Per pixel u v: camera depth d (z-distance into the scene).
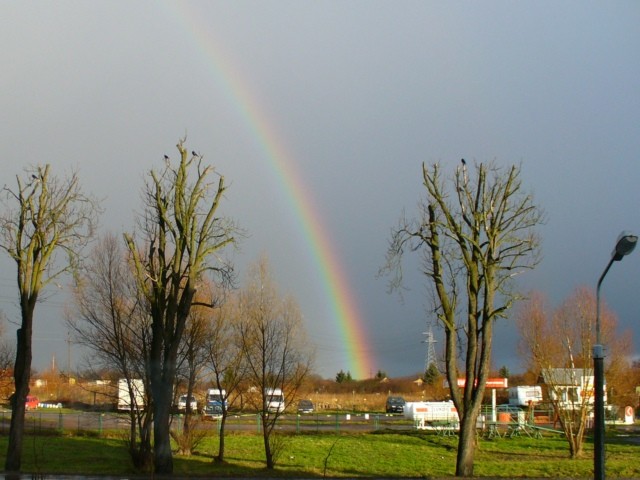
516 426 52.06
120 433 42.84
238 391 34.34
